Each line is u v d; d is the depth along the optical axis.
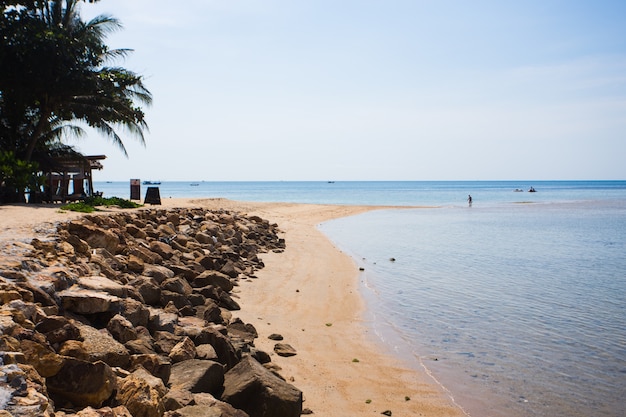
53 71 27.34
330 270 20.31
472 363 10.41
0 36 26.25
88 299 7.87
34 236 11.75
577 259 25.16
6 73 26.66
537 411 8.30
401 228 41.78
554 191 173.50
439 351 11.09
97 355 6.29
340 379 9.20
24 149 29.84
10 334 5.52
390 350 11.02
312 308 14.08
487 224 46.25
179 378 6.90
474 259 24.81
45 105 28.30
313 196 124.56
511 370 10.07
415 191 174.00
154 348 7.88
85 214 18.14
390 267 22.02
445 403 8.52
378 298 15.89
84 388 5.39
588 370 10.12
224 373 7.67
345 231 38.69
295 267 20.39
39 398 4.52
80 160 32.81
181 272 14.10
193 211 27.94
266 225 32.62
